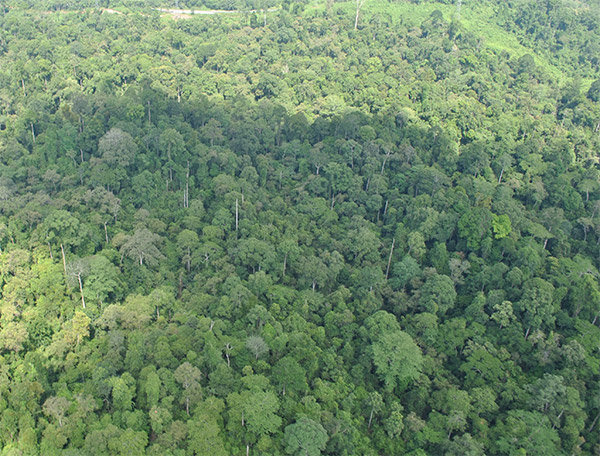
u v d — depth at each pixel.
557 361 131.38
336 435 112.44
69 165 180.50
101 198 163.38
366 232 160.62
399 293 147.50
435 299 143.50
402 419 119.25
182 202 174.25
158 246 155.00
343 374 124.88
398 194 181.75
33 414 108.56
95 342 123.06
